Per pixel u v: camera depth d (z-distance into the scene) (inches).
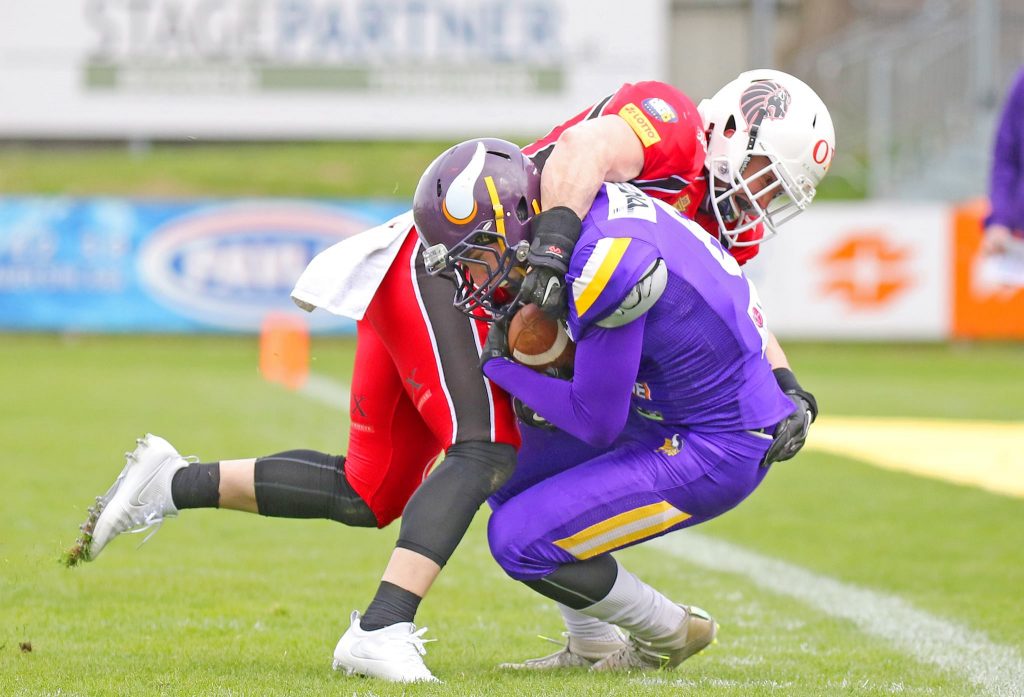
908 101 2736.2
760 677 507.8
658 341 462.9
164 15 2906.0
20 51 2898.6
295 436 1230.9
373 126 2928.2
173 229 2222.0
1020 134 1093.8
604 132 471.8
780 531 889.5
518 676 494.3
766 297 2172.7
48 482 974.4
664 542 855.1
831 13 3208.7
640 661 520.7
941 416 1493.6
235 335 2342.5
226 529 865.5
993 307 2164.1
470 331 483.8
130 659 507.2
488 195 453.1
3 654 512.1
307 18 2906.0
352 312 482.9
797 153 510.3
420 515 468.1
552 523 476.1
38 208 2215.8
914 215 2165.4
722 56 3144.7
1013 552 815.1
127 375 1844.2
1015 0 2866.6
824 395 1692.9
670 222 468.1
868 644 582.2
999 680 507.2
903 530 890.7
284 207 2229.3
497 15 2898.6
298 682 456.4
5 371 1879.9
